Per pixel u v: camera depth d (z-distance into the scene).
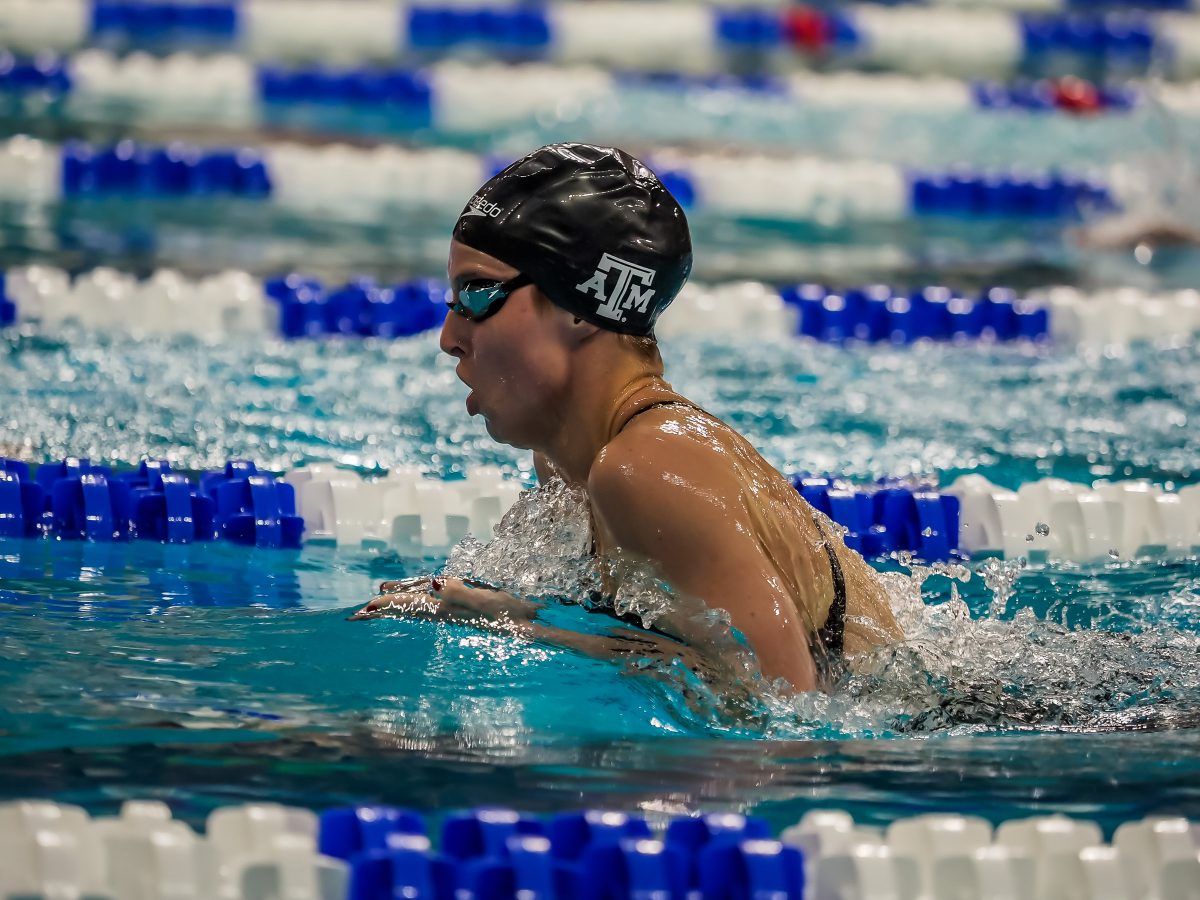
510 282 6.63
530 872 5.36
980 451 12.63
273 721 6.72
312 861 5.53
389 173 22.52
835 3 33.03
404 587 7.94
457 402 13.59
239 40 29.05
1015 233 21.92
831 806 6.04
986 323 17.11
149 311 15.98
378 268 18.23
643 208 6.70
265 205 21.59
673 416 6.61
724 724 6.46
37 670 7.29
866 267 19.52
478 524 10.80
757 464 6.82
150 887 5.44
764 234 21.25
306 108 25.98
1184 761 6.60
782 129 25.81
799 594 6.56
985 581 9.45
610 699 6.83
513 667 7.15
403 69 27.58
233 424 12.58
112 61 26.42
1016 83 29.02
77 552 9.80
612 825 5.66
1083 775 6.43
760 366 15.43
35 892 5.38
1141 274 19.47
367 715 6.81
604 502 6.42
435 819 5.76
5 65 25.75
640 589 6.41
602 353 6.74
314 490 10.77
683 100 27.02
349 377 14.31
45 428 12.09
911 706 6.93
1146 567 10.36
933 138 25.70
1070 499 11.00
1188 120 26.42
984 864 5.73
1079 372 15.47
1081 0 33.84
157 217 20.48
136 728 6.60
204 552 10.02
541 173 6.68
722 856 5.50
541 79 27.27
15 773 6.09
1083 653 7.80
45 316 15.82
